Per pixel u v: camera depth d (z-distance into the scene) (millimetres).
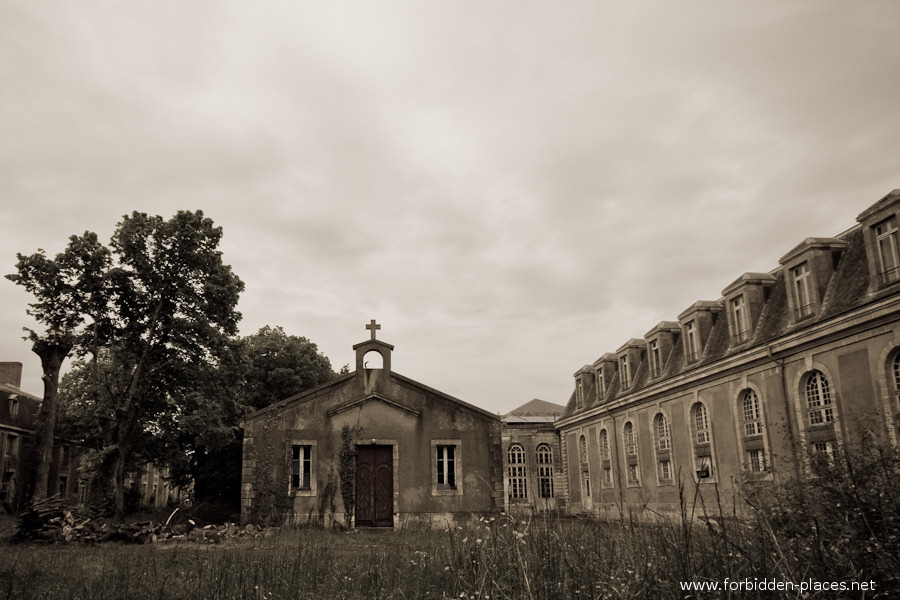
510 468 52844
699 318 32906
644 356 41156
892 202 20828
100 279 31641
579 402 49031
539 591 5586
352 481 25312
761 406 26469
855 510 5574
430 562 8406
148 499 68125
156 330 32688
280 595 7758
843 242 24891
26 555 13648
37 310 31609
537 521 7578
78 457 54094
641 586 5062
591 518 7645
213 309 33500
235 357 34062
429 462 26000
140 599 8336
